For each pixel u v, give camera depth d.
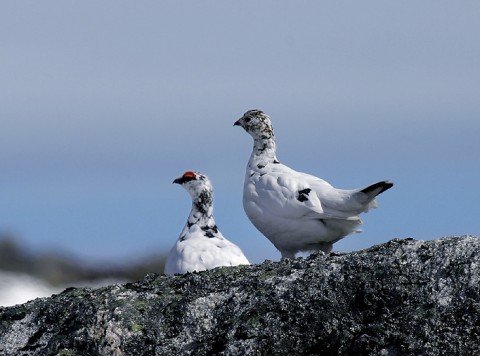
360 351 12.48
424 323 12.37
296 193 19.78
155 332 13.17
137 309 13.42
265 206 20.02
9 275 30.45
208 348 12.93
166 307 13.41
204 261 19.27
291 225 19.86
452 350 12.13
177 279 14.06
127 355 13.08
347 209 19.58
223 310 13.20
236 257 19.55
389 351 12.37
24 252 32.16
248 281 13.47
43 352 13.43
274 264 14.07
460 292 12.45
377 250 13.28
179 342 13.05
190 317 13.21
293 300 12.96
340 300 12.81
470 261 12.65
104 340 13.17
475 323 12.22
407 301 12.60
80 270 31.81
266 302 13.05
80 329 13.45
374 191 19.38
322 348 12.67
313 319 12.79
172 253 19.72
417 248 13.03
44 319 13.82
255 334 12.84
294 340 12.75
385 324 12.51
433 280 12.65
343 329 12.65
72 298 14.05
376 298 12.71
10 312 14.09
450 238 13.10
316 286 13.00
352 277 12.93
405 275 12.77
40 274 31.16
